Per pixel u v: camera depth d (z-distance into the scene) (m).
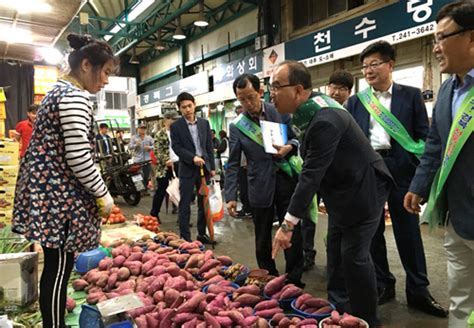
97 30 11.62
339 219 1.84
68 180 1.68
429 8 4.73
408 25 5.02
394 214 2.56
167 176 5.39
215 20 10.72
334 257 2.29
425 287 2.56
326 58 6.40
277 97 1.75
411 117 2.49
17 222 1.72
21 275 2.21
